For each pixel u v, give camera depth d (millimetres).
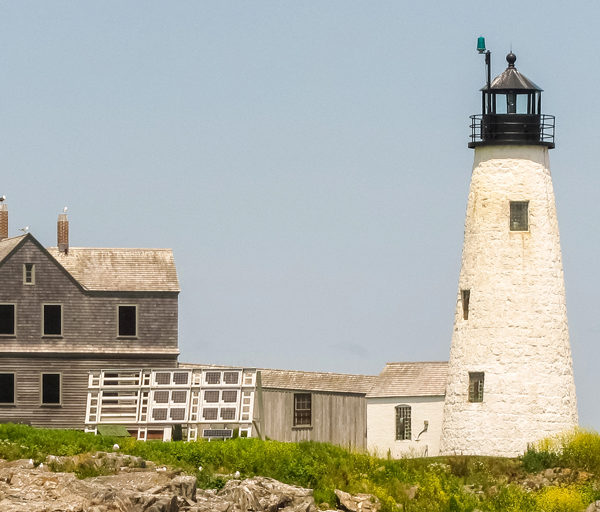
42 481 197375
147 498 193750
